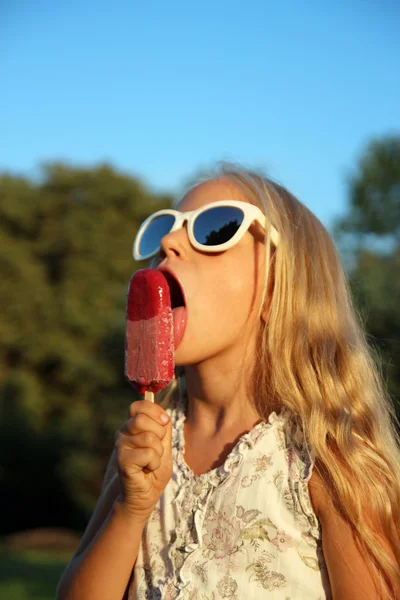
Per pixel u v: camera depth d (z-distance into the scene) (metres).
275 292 1.94
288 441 1.79
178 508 1.83
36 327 23.75
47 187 26.47
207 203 2.06
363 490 1.68
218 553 1.73
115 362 16.06
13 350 23.67
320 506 1.69
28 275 24.31
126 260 25.50
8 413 20.69
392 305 9.12
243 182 2.09
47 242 25.41
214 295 1.88
